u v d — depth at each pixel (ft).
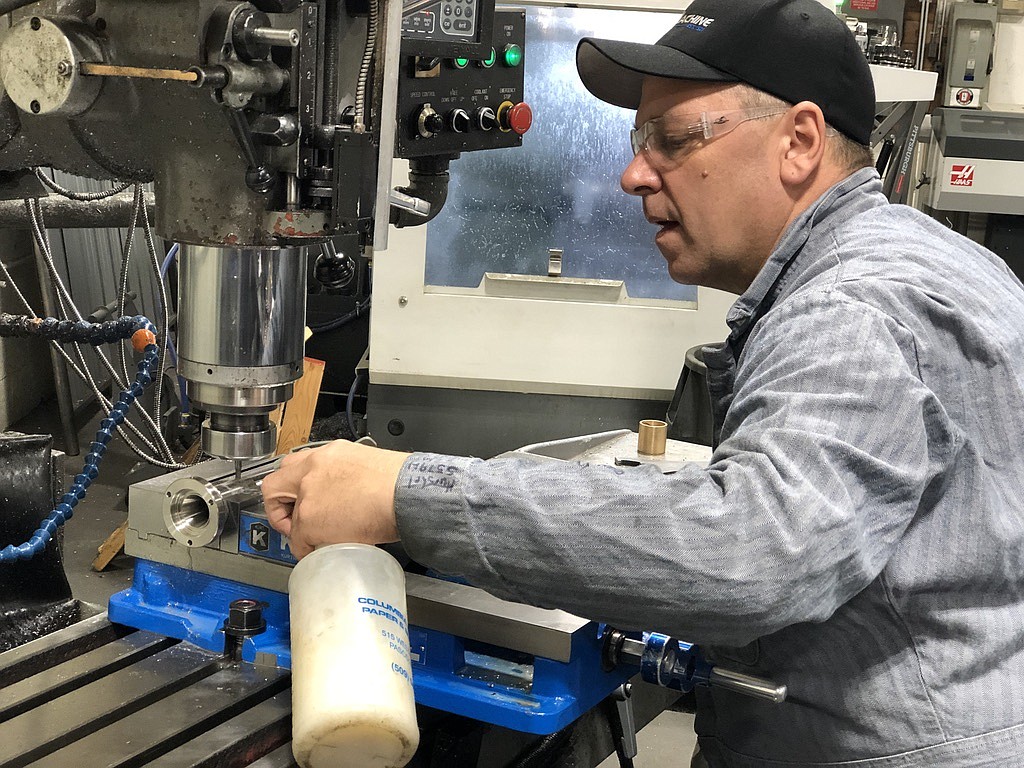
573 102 7.64
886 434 2.74
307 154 2.96
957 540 3.06
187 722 3.34
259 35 2.78
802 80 3.40
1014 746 3.10
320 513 3.16
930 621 3.12
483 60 4.70
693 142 3.49
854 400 2.73
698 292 7.83
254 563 3.88
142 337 4.49
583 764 4.38
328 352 10.82
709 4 3.52
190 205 3.08
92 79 2.96
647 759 7.05
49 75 2.91
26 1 2.98
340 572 3.10
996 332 3.07
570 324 7.93
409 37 4.03
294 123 2.88
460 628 3.58
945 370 3.00
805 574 2.65
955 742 3.12
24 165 3.47
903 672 3.15
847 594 2.84
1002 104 11.29
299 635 3.04
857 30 8.71
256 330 3.26
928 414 2.87
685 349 7.91
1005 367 3.03
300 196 3.00
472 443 8.31
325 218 3.00
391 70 2.94
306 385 8.69
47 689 3.51
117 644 3.89
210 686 3.59
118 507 9.53
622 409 8.14
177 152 3.04
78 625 4.00
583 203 7.81
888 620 3.12
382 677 2.89
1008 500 3.09
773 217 3.54
